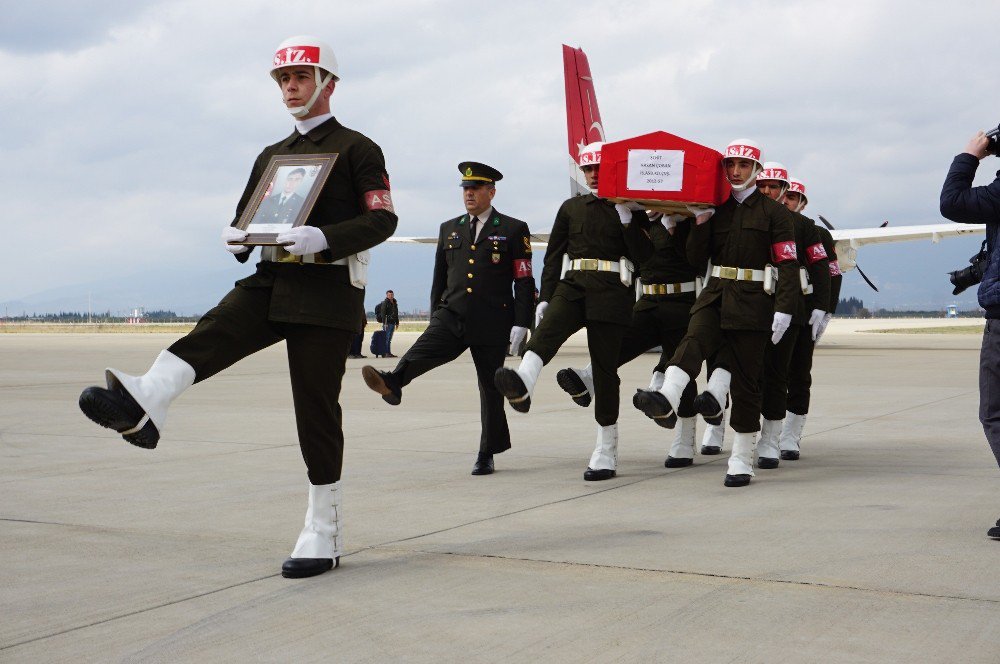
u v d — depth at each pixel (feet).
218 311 12.64
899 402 37.45
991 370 14.51
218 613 11.27
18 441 27.22
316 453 13.16
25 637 10.45
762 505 17.71
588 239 21.01
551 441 27.40
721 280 20.52
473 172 22.29
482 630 10.52
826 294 24.30
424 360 21.75
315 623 10.85
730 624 10.59
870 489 19.19
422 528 15.90
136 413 11.39
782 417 22.65
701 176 19.36
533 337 20.49
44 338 157.58
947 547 14.05
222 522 16.40
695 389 22.91
